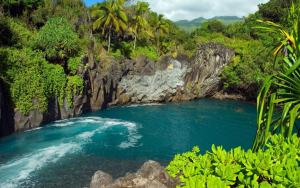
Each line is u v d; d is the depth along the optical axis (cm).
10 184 2052
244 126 3838
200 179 469
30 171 2264
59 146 2836
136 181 930
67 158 2539
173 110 4756
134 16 6019
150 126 3725
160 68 5456
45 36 3916
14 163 2408
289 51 695
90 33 5356
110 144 2956
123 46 5678
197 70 5794
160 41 6419
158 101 5447
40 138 3059
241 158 512
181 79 5603
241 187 455
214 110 4812
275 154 541
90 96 4416
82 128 3484
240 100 5850
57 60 4006
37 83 3403
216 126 3816
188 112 4625
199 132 3531
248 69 5512
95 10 5350
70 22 5022
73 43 4103
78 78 4038
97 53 4853
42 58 3712
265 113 671
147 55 5688
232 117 4328
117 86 5000
